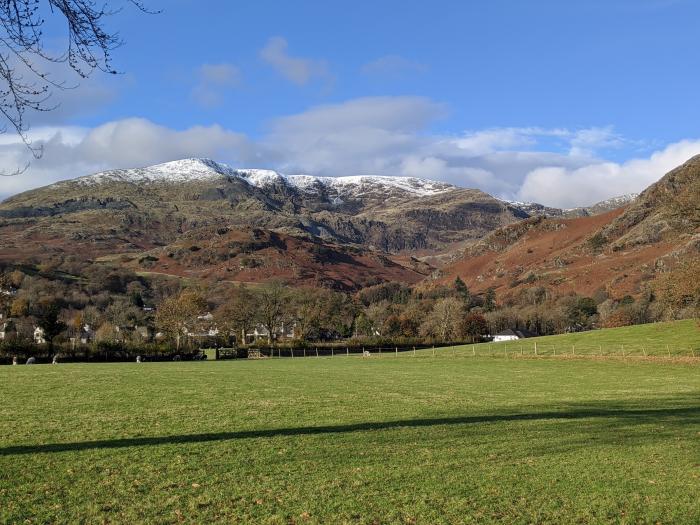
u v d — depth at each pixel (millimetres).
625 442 17594
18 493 12203
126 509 11328
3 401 27141
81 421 21328
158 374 45750
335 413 23672
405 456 15617
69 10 10406
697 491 12594
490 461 15117
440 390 33500
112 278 192875
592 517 11078
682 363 52469
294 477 13516
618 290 183500
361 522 10734
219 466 14500
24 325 114250
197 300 123188
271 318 115188
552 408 25500
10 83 10383
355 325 148750
